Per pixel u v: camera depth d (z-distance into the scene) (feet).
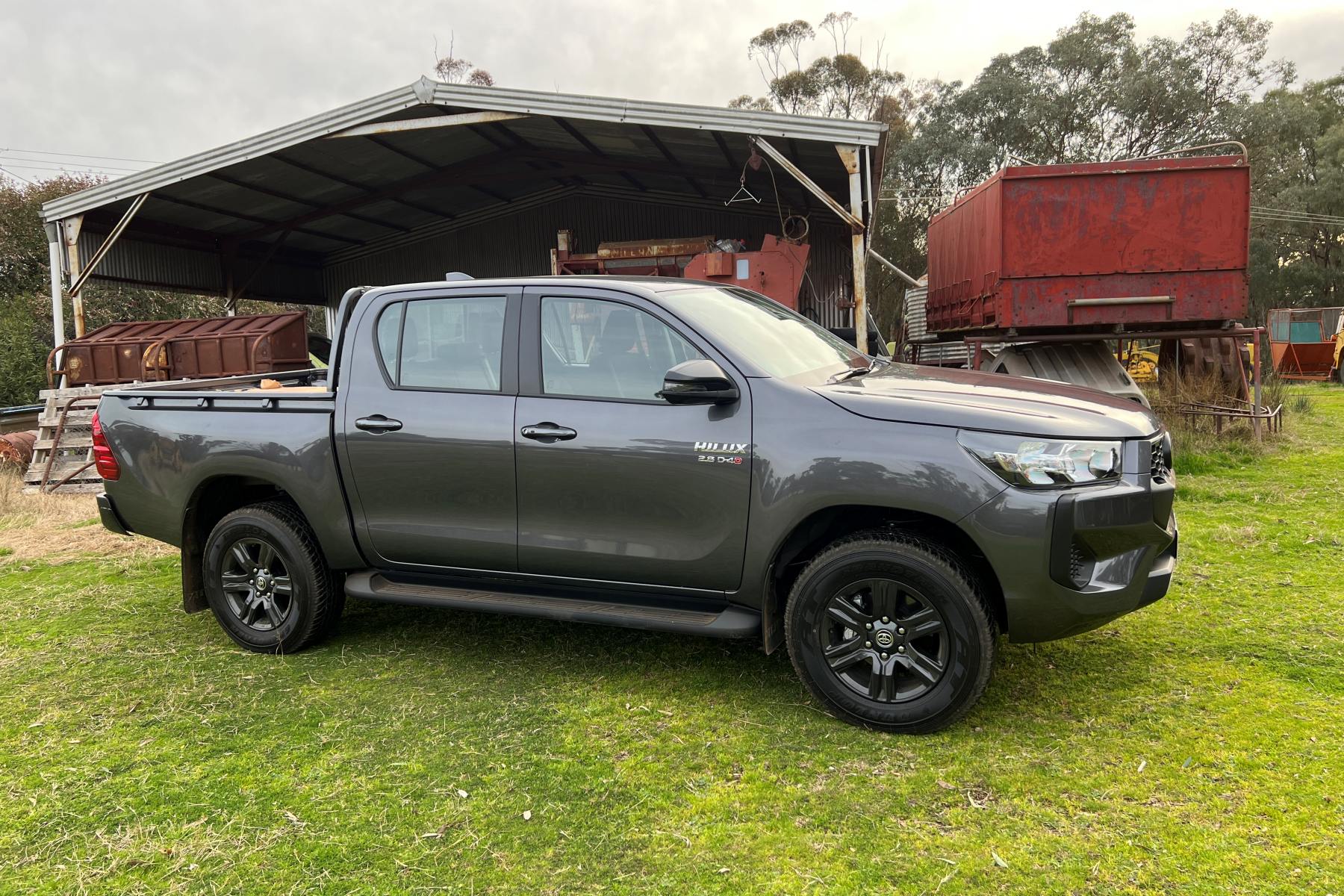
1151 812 8.51
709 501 10.91
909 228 133.80
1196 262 26.43
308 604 13.64
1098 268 26.96
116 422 14.84
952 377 12.11
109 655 14.23
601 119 34.94
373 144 44.60
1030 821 8.46
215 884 7.95
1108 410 10.41
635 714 11.27
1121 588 9.80
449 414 12.37
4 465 33.83
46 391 33.30
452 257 66.80
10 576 20.18
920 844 8.15
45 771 10.28
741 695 11.73
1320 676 11.46
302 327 38.55
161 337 37.93
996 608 10.47
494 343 12.42
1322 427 35.32
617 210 62.69
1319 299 144.56
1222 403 31.48
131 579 19.25
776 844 8.26
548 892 7.66
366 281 69.41
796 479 10.36
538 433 11.72
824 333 14.35
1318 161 148.97
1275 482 23.93
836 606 10.51
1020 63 134.92
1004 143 133.69
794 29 140.26
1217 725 10.24
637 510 11.34
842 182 46.68
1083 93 131.95
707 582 11.21
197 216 50.85
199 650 14.33
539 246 64.49
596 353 11.85
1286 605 14.23
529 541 12.06
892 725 10.31
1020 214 27.20
